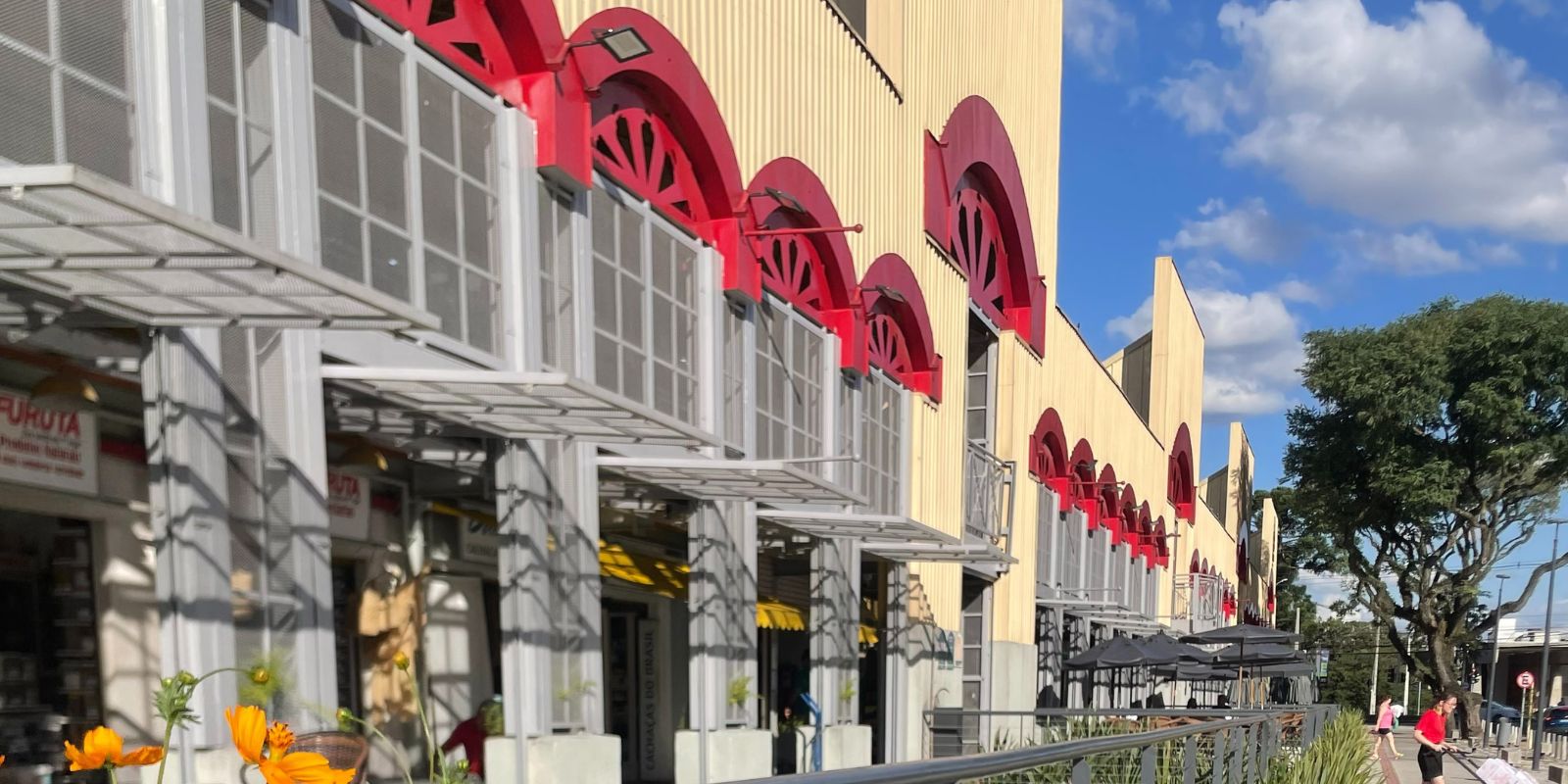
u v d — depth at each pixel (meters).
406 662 3.41
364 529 7.73
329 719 5.51
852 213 13.20
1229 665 26.52
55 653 5.82
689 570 10.12
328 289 3.96
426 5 6.92
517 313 7.48
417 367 6.50
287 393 5.52
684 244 9.95
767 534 12.92
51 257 3.82
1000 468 19.34
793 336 12.02
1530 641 77.12
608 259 8.67
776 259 11.80
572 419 6.57
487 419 6.73
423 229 6.68
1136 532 33.53
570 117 7.99
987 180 19.42
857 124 13.41
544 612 7.64
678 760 9.90
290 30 5.63
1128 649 21.45
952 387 16.81
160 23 4.88
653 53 9.09
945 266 16.66
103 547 6.00
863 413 13.63
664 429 6.62
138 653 6.13
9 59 4.28
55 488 5.54
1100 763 5.13
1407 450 42.75
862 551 14.09
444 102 6.96
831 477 12.68
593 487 8.38
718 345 10.26
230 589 5.11
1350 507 46.06
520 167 7.59
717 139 10.12
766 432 11.33
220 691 4.97
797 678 14.82
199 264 3.80
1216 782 7.77
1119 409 30.78
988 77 18.91
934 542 13.90
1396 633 48.88
